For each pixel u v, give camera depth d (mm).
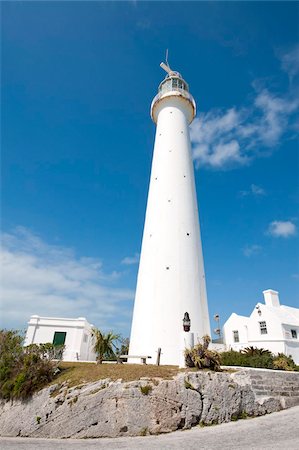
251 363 21375
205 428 11797
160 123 30016
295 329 32969
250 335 33875
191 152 29625
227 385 13594
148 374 13539
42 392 13211
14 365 14680
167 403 12234
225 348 27172
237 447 8977
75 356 27328
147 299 21844
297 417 12523
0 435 12352
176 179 26125
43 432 12039
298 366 22938
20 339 17516
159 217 24656
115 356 18188
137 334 21172
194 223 25109
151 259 23266
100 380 13141
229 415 12789
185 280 22000
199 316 21188
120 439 10969
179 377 13219
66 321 29062
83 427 11773
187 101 30609
